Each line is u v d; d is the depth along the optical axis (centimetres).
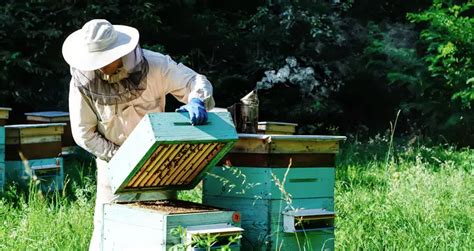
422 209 607
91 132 429
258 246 416
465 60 1451
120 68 403
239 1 1644
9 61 1231
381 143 1408
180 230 353
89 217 563
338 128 1708
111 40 393
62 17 1320
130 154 373
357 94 1728
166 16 1460
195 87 414
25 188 818
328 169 435
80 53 394
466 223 600
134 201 415
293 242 418
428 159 1114
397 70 1596
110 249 400
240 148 419
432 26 1499
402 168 957
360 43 1684
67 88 1351
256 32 1565
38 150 841
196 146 382
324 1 1630
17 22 1255
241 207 422
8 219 604
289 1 1589
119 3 1364
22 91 1315
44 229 534
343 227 555
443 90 1516
